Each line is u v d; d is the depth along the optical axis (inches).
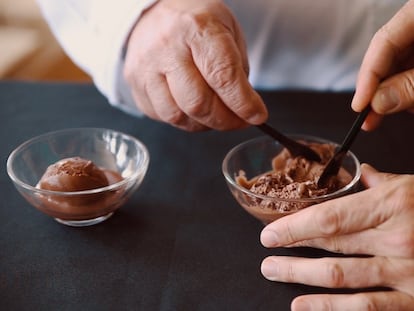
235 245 16.7
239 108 17.6
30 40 50.7
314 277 14.7
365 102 17.7
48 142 19.5
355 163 18.0
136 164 19.3
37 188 16.9
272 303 14.7
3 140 22.2
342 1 26.7
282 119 23.9
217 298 14.8
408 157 21.2
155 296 14.8
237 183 18.2
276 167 19.6
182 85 18.1
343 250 15.2
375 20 26.9
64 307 14.4
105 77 23.1
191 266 15.9
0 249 16.4
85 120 23.7
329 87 28.9
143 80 19.8
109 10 22.3
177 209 18.3
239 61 17.7
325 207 14.6
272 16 27.3
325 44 27.8
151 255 16.3
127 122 23.5
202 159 21.1
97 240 16.8
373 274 14.3
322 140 19.7
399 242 13.9
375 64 17.8
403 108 17.4
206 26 18.2
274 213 16.3
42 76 50.4
